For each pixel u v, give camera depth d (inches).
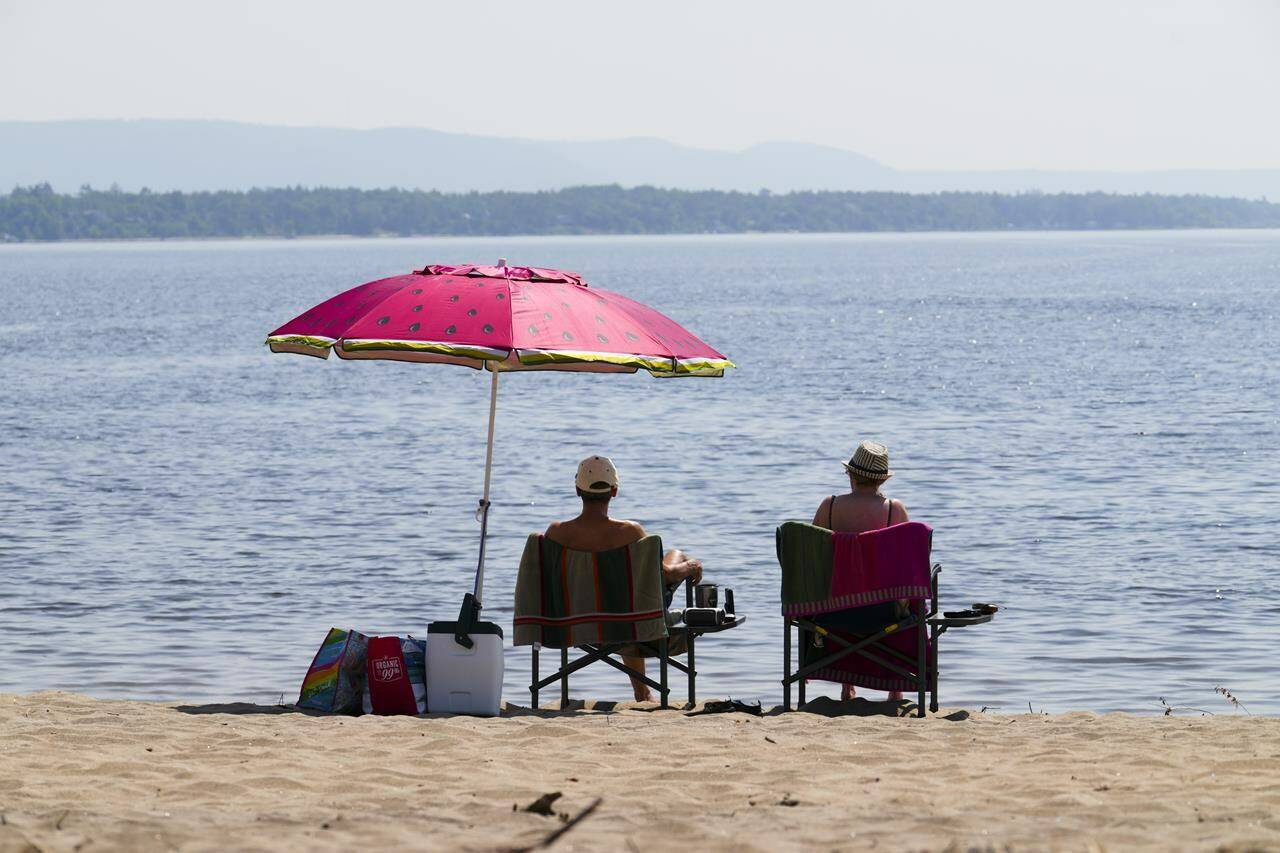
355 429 3585.1
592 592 1118.4
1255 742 935.7
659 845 659.4
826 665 1124.5
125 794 778.8
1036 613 1637.6
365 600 1750.7
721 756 896.9
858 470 1133.7
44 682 1368.1
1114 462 2837.1
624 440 3304.6
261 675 1397.6
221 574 1889.8
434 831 685.3
